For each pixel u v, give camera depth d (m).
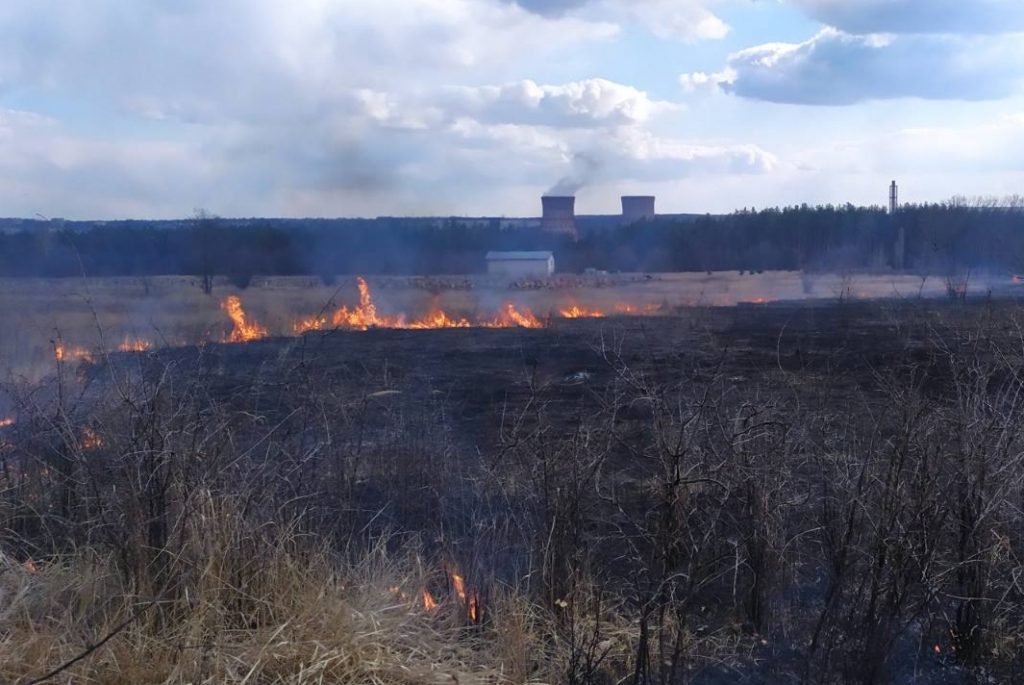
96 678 3.41
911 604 4.29
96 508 4.36
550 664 3.91
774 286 44.19
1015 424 4.52
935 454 4.39
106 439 4.47
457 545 4.58
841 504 4.53
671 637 4.12
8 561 4.21
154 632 3.72
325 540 4.33
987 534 4.23
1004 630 4.34
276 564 3.98
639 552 4.69
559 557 4.39
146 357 5.87
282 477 4.60
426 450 5.98
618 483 5.73
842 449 5.02
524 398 10.60
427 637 3.85
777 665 3.99
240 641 3.71
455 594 4.29
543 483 4.62
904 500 4.22
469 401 10.38
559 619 4.19
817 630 3.91
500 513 4.89
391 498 5.30
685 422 4.40
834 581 4.12
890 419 5.36
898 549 4.04
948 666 4.09
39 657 3.44
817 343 16.44
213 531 3.97
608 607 4.38
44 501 4.88
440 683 3.52
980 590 4.17
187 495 4.05
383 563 4.36
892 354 13.15
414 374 13.22
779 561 4.53
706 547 4.36
